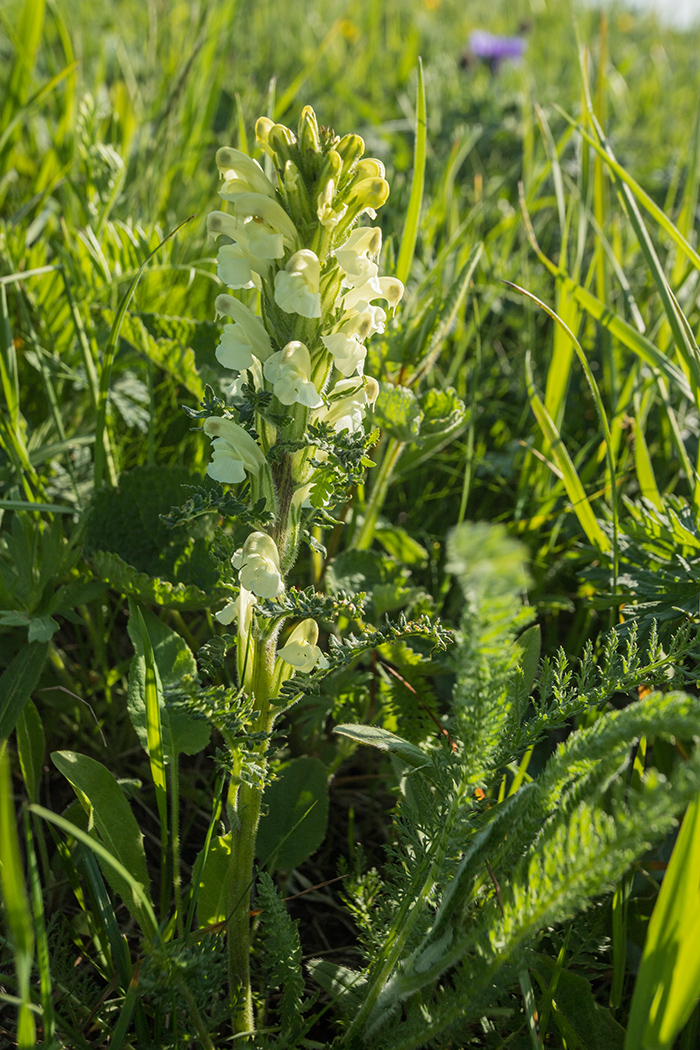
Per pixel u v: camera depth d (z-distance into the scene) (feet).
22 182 4.41
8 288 3.09
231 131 3.99
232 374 2.74
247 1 7.18
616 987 2.03
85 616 2.47
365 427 2.45
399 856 1.98
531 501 2.99
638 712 1.71
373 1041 1.88
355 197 1.82
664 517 2.42
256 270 1.82
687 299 3.35
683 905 1.68
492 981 1.76
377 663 2.37
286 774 2.23
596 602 2.31
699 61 9.93
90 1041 2.00
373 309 1.84
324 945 2.24
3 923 2.04
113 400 2.86
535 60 8.81
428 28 9.49
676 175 4.54
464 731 1.76
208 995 1.86
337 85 5.50
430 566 2.95
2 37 6.32
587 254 4.23
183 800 2.40
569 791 1.82
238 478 1.83
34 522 2.46
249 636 1.88
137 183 3.83
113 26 7.00
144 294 3.11
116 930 1.98
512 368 3.66
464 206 4.84
